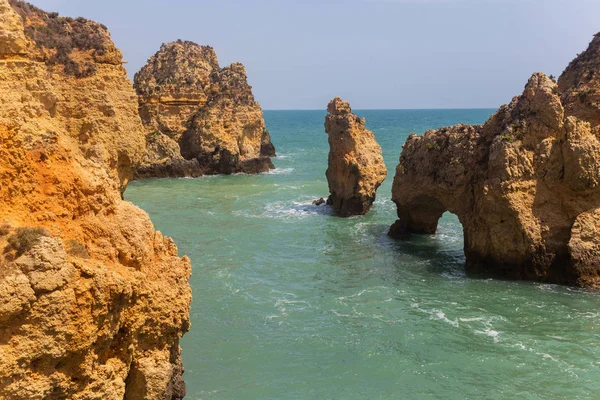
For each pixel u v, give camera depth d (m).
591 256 39.03
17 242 14.35
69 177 17.42
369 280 40.41
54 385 14.45
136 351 18.33
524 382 26.52
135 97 42.25
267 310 34.78
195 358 28.61
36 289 14.05
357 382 26.66
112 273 15.97
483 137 44.22
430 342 30.56
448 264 44.12
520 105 42.22
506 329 32.12
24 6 40.41
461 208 44.03
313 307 35.34
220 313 34.12
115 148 38.62
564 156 39.53
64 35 40.19
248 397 25.28
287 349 29.77
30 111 18.94
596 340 30.70
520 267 40.53
